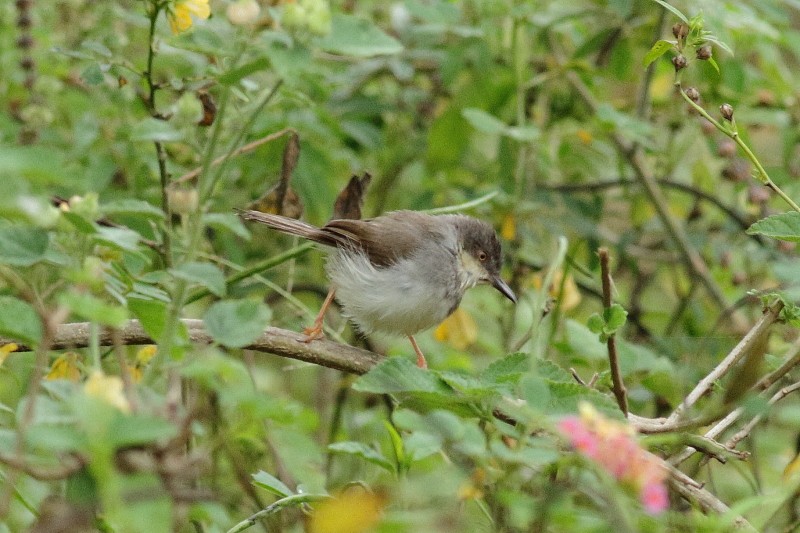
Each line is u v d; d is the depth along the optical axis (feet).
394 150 51.75
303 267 50.24
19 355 37.52
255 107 29.99
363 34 21.25
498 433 23.43
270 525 32.83
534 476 22.33
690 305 48.60
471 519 23.35
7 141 39.17
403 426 20.54
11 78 42.24
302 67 20.40
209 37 23.38
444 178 50.16
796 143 49.62
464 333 42.14
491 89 48.08
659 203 49.16
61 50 32.53
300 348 29.53
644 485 18.85
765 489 34.60
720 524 21.47
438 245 38.29
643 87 47.50
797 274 25.49
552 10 49.90
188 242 23.41
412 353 45.29
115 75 32.58
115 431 16.01
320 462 35.14
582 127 52.39
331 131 44.88
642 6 49.55
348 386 43.06
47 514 17.38
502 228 46.47
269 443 33.50
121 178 41.24
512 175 48.52
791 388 26.99
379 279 36.70
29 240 20.57
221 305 20.42
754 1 43.73
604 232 52.75
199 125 31.24
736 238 50.96
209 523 28.22
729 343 39.93
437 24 47.16
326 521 20.98
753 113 48.08
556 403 22.39
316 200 43.62
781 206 48.47
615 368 27.66
